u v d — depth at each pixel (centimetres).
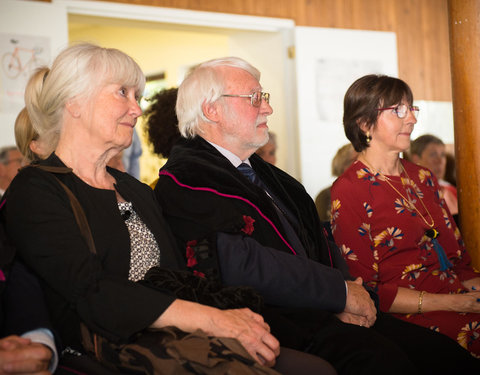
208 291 173
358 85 266
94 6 476
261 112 232
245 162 237
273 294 195
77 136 184
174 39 756
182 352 142
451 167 586
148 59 785
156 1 506
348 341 177
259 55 596
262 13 560
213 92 227
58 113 184
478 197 288
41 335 149
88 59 181
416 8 651
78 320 162
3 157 434
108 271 171
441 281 250
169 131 257
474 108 288
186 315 155
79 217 169
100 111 181
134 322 152
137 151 489
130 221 188
